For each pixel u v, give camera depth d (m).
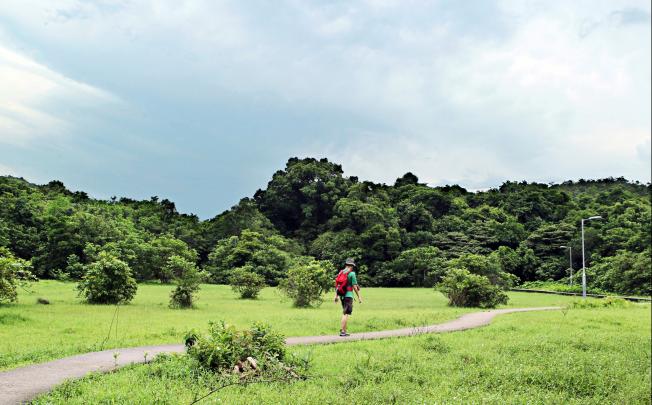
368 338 13.57
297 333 14.23
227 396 7.10
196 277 24.64
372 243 76.50
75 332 13.88
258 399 7.12
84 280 24.95
